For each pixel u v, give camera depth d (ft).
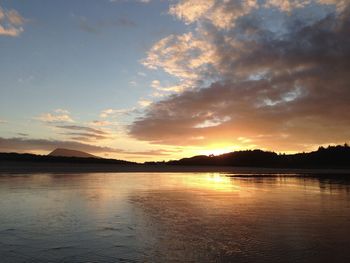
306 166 393.29
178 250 38.06
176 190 102.01
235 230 47.62
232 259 34.88
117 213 60.23
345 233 45.96
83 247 39.19
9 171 193.47
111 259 35.01
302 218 56.80
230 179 163.73
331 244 40.37
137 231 46.83
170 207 67.62
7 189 95.71
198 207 68.08
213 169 324.39
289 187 116.67
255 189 108.47
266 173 241.35
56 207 65.57
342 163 394.93
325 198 84.48
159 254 36.63
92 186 109.29
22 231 46.34
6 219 54.08
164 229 48.11
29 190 93.61
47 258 35.22
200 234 45.27
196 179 160.66
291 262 33.91
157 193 92.84
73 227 48.93
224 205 71.20
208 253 36.91
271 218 56.75
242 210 64.75
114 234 45.14
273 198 83.97
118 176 173.17
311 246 39.52
